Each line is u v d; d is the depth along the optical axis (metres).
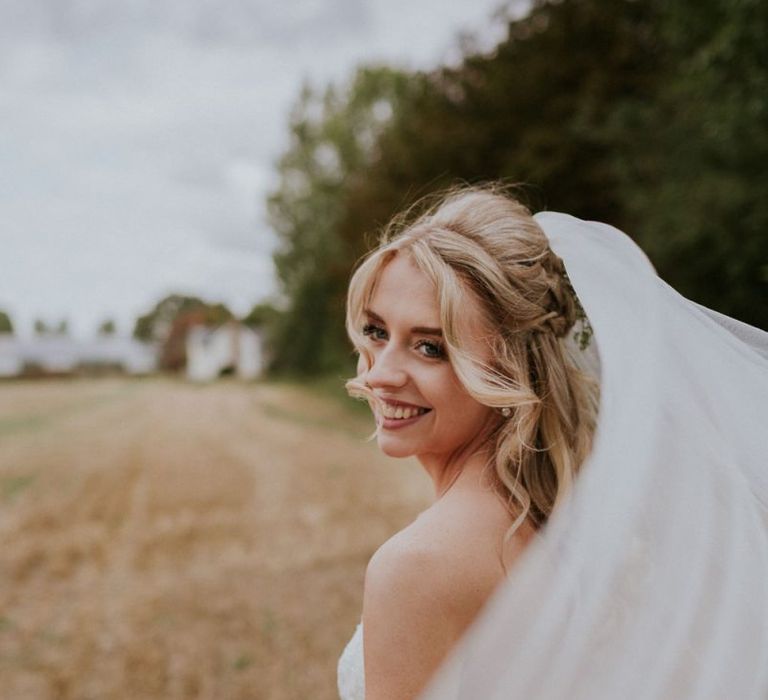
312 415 20.52
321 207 30.75
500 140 13.21
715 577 0.72
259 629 4.96
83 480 10.68
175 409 24.84
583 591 0.68
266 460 12.20
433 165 14.12
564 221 1.05
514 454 0.93
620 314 0.90
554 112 11.93
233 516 8.25
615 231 0.99
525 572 0.72
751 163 6.95
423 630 0.78
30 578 6.18
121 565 6.54
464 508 0.87
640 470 0.73
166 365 74.12
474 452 0.97
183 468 11.63
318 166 31.47
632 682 0.66
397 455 0.97
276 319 40.19
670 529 0.73
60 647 4.77
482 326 0.92
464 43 14.15
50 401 29.84
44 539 7.40
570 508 0.75
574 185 11.38
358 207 18.02
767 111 6.47
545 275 0.98
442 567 0.80
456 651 0.72
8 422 19.98
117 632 4.99
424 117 14.88
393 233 1.20
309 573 6.12
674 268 7.88
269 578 6.04
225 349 64.56
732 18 6.28
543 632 0.67
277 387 36.19
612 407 0.81
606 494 0.73
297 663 4.45
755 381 0.89
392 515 7.98
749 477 0.83
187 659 4.55
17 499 9.31
